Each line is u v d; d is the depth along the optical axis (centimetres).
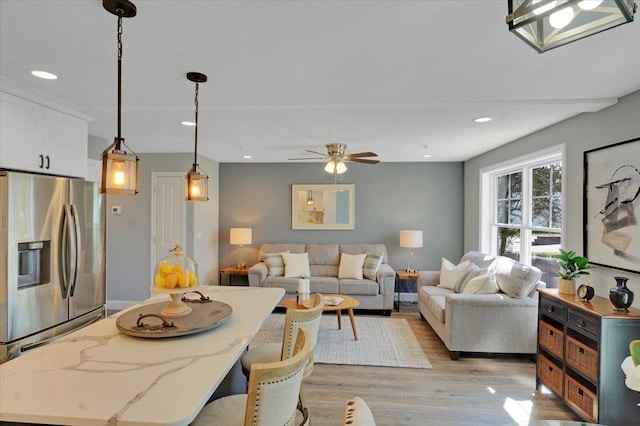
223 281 596
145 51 190
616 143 257
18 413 100
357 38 175
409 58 198
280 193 600
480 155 513
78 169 308
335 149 434
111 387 116
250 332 171
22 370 128
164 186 512
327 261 566
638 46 181
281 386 118
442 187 584
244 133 381
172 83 237
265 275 521
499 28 165
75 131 304
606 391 217
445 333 352
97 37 174
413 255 588
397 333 416
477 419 242
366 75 223
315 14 154
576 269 275
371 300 498
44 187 249
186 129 364
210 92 255
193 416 102
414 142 427
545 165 378
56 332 255
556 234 358
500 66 208
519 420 242
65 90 251
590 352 228
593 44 179
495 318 336
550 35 110
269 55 195
